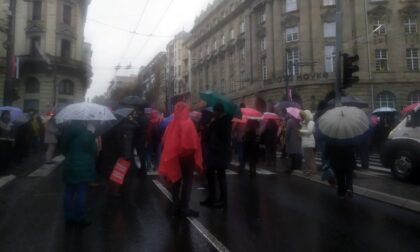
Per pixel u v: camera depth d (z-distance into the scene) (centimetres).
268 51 4191
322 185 1016
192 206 775
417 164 994
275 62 4088
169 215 703
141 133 1145
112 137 888
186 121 689
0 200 822
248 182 1070
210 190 773
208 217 688
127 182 1045
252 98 4494
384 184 987
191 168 698
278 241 555
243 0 4869
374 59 3725
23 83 4394
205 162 758
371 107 3669
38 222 657
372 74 3700
